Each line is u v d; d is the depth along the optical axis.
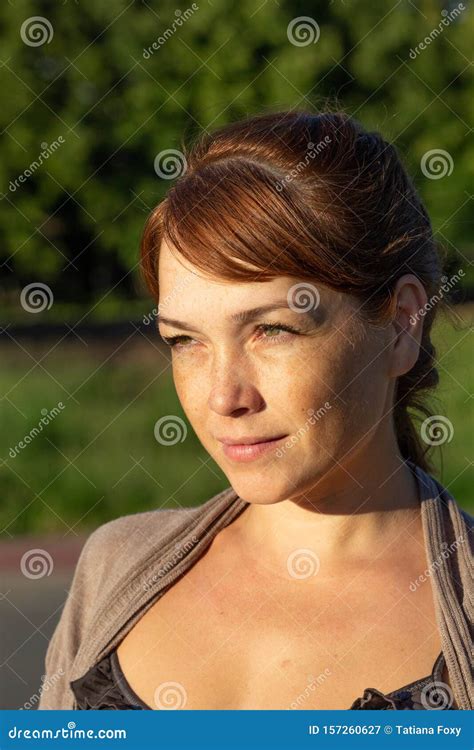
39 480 8.30
